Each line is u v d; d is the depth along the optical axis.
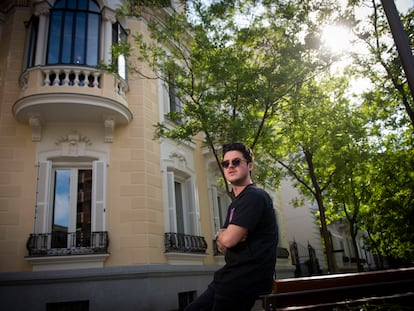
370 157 13.57
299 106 9.93
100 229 9.46
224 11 8.36
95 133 10.40
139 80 11.57
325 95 11.23
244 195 2.13
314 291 2.19
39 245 8.99
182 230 11.96
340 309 2.25
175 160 11.88
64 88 9.70
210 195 13.12
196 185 12.60
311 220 23.44
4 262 8.84
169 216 10.78
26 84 10.10
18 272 8.62
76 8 10.97
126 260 9.40
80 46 10.57
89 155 10.11
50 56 10.26
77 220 9.74
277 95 8.46
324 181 14.48
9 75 10.73
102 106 9.88
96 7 11.25
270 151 12.14
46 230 9.27
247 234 2.03
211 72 8.35
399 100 11.99
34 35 10.81
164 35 8.95
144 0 8.95
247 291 1.94
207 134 8.49
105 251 9.13
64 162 10.11
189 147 12.87
